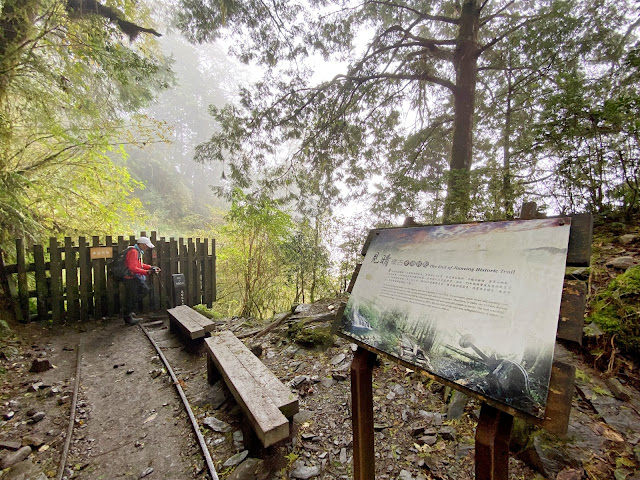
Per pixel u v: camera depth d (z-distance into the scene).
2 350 3.50
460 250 1.29
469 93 6.34
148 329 4.68
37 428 2.36
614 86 4.43
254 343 4.00
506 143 6.18
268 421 1.85
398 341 1.28
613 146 3.25
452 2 7.40
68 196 6.34
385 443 2.02
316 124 7.26
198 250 6.27
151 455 2.08
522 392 0.88
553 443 1.71
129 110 8.07
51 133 5.71
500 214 4.23
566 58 5.43
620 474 1.48
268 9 5.86
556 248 1.00
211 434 2.26
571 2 5.46
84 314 4.92
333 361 3.23
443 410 2.27
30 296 4.55
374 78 7.18
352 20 6.85
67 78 5.27
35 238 5.12
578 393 2.04
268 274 6.58
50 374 3.20
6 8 4.47
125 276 4.76
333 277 6.82
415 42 6.59
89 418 2.49
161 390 2.92
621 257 2.84
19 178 4.92
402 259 1.52
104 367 3.41
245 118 7.12
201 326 3.76
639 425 1.71
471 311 1.10
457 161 6.36
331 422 2.29
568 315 0.92
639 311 2.16
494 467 0.96
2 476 1.85
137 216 8.21
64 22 4.70
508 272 1.08
